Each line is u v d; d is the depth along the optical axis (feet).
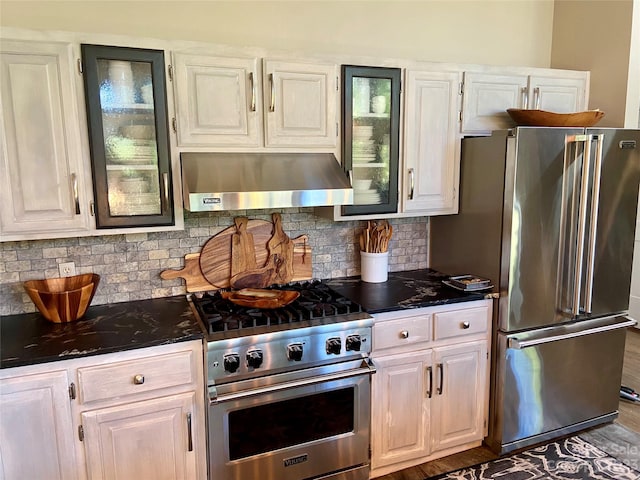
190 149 7.34
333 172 7.91
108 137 6.91
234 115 7.48
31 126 6.47
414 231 10.40
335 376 7.35
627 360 13.05
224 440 6.92
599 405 9.87
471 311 8.58
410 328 8.09
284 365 7.11
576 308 8.92
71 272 7.80
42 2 7.22
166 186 7.26
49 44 6.38
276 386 6.96
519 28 10.93
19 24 7.14
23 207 6.59
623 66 9.87
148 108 7.04
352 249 9.87
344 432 7.73
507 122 9.62
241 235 8.75
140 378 6.40
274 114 7.72
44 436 6.07
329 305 7.77
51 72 6.45
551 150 8.29
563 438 9.53
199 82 7.21
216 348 6.66
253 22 8.54
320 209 9.08
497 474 8.39
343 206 8.49
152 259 8.29
